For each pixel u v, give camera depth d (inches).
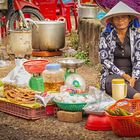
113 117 152.3
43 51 287.0
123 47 179.9
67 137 157.2
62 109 171.9
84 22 277.0
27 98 175.8
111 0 189.3
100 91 168.2
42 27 283.4
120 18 177.0
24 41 275.0
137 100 163.0
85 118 172.1
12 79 189.9
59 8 354.9
